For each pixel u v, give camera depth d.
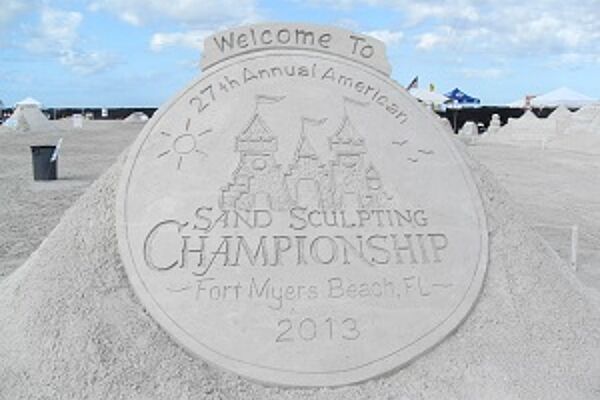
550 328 3.78
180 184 3.90
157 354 3.37
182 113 4.11
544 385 3.48
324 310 3.59
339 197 3.96
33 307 3.57
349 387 3.39
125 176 3.93
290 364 3.41
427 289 3.75
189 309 3.54
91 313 3.48
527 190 12.77
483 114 48.09
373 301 3.66
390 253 3.83
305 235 3.81
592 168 17.30
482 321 3.72
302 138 4.08
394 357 3.49
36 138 24.38
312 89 4.24
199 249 3.71
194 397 3.22
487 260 3.94
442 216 4.02
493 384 3.45
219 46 4.31
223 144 4.02
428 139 4.27
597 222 9.30
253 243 3.75
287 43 4.38
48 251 3.89
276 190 3.93
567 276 4.24
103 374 3.25
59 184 12.04
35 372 3.30
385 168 4.09
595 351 3.77
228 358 3.40
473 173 4.31
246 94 4.18
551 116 28.22
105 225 3.86
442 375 3.48
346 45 4.43
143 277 3.62
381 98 4.32
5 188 11.49
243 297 3.59
